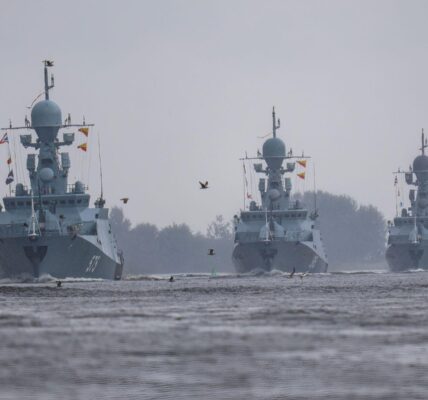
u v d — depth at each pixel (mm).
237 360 189125
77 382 169000
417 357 189125
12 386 166000
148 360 190125
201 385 166250
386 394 157750
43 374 176000
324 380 168375
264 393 160000
